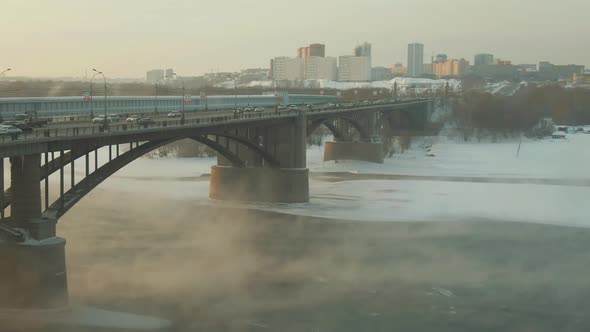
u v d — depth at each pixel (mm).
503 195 99312
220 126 76000
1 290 45219
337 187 105875
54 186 93188
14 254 44906
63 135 50438
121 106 98125
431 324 47094
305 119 94875
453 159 145875
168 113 95125
